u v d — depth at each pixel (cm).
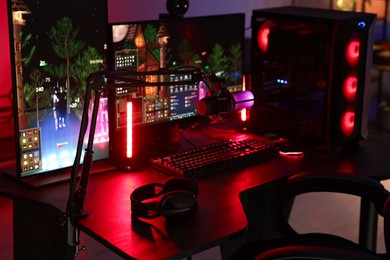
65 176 202
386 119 484
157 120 231
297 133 246
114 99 215
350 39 228
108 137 216
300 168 216
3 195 191
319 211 343
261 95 256
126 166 211
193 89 241
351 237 311
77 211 169
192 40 236
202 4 388
